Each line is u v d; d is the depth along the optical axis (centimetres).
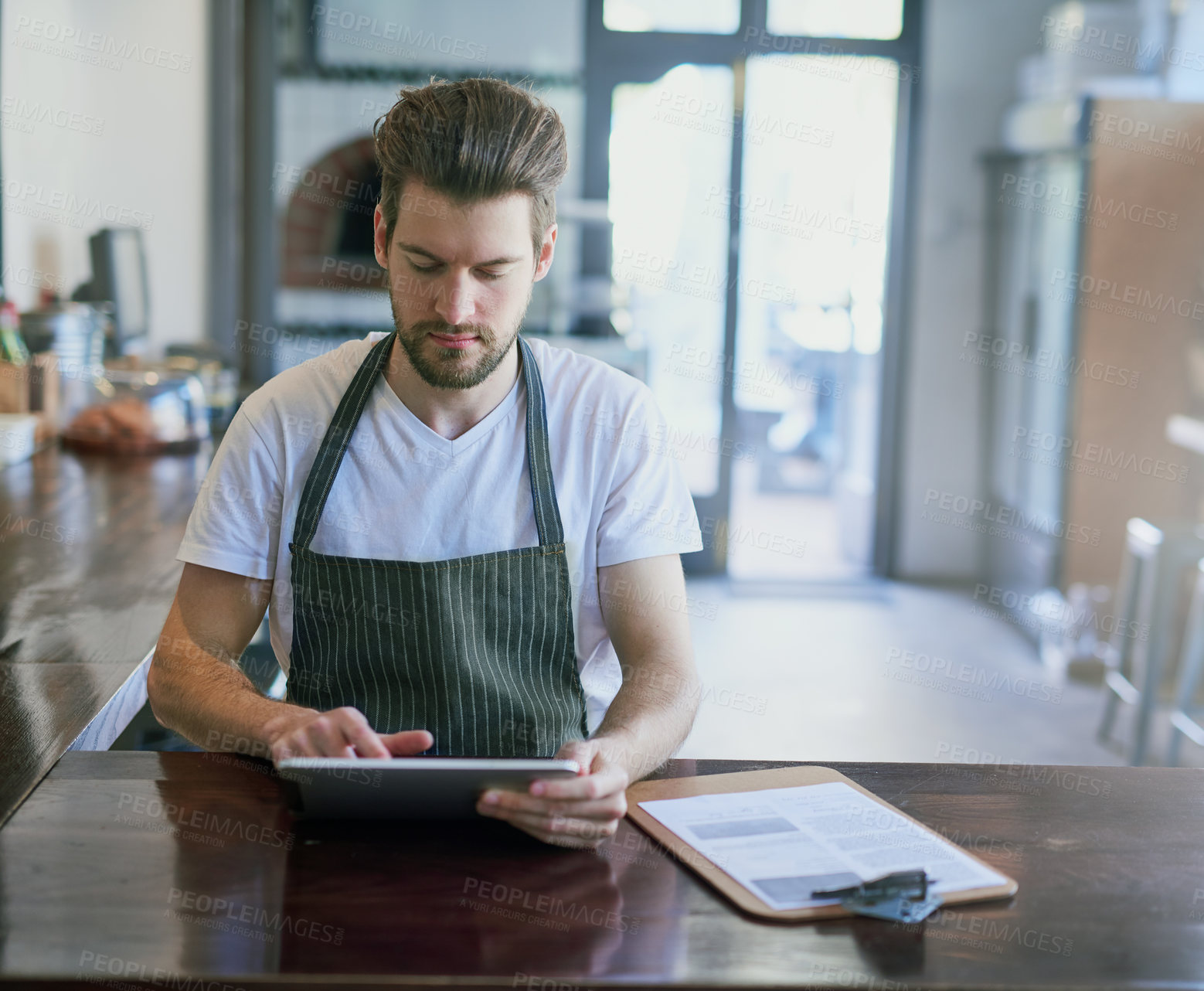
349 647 150
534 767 114
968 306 577
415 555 154
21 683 160
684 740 146
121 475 299
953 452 586
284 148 548
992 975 98
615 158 560
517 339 158
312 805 119
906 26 562
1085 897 112
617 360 557
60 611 193
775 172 575
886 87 568
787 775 138
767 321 628
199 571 154
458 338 138
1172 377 477
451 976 96
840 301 600
